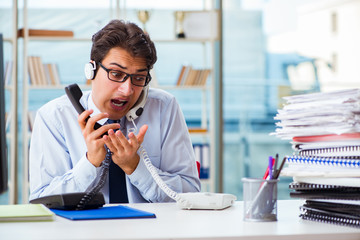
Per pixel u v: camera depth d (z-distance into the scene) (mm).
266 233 944
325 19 7301
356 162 1082
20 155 4789
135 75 1536
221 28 4645
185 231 958
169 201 1577
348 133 1117
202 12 4469
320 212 1102
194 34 4465
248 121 6938
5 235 919
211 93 4441
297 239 938
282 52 7430
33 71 4184
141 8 4984
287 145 6871
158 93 1807
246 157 6855
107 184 1677
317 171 1138
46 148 1702
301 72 7320
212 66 4453
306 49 7363
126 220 1107
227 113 6953
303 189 1167
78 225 1033
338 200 1081
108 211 1222
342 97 1137
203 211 1274
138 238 888
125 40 1496
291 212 1256
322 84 7277
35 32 4223
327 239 954
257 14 7488
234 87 7031
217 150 4719
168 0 5066
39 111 1749
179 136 1750
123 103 1596
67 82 5422
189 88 4449
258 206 1094
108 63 1518
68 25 5223
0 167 1069
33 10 5148
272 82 7094
